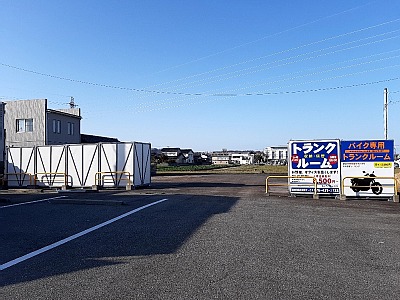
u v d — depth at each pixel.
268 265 4.99
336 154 14.20
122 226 8.00
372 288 4.10
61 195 15.98
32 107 31.08
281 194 15.48
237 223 8.29
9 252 5.79
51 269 4.86
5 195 16.36
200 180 28.33
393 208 11.20
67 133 34.16
